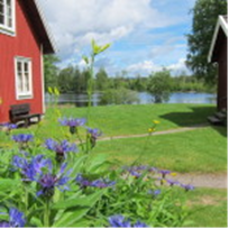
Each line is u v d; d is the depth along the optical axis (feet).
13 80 45.42
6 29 42.78
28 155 7.95
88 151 7.79
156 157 27.76
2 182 5.90
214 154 29.55
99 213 6.19
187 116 63.05
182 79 282.56
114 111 69.72
